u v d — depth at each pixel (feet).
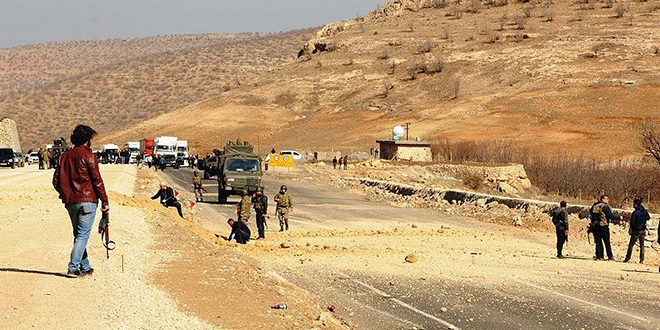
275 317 55.72
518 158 318.24
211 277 68.08
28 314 45.73
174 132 617.21
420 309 71.97
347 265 95.09
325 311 67.05
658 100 492.13
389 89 652.07
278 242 118.11
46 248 72.18
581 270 98.43
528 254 113.80
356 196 216.95
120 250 75.87
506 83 586.45
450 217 170.60
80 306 48.67
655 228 130.82
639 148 362.12
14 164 305.32
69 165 56.80
